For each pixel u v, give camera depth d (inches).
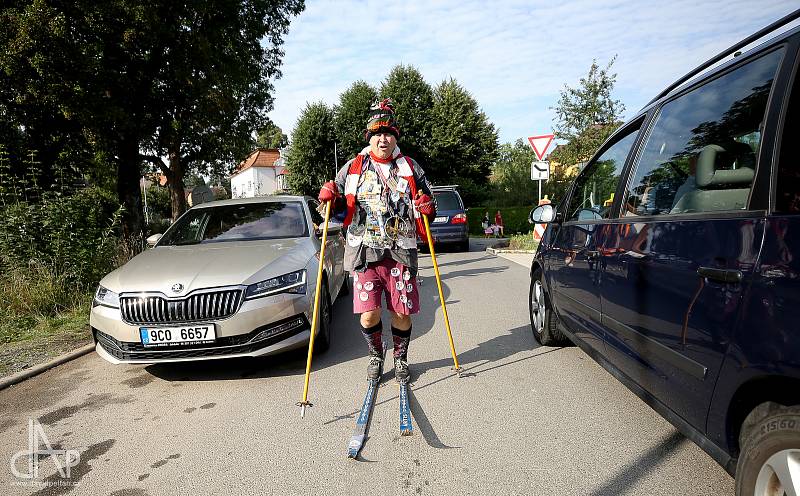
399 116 1325.0
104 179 781.3
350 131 1558.8
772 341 60.4
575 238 140.3
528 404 125.3
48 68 454.3
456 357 149.7
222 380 151.7
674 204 93.3
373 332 140.9
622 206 115.3
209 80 641.0
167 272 151.2
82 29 481.7
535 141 447.8
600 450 102.0
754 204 69.5
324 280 171.6
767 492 61.5
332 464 100.7
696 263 78.2
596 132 572.4
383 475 96.0
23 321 225.6
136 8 499.5
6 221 266.7
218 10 650.2
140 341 141.7
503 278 330.6
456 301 257.3
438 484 92.1
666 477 91.4
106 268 288.0
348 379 147.5
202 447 110.4
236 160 955.3
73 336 207.2
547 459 99.2
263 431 116.8
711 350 73.1
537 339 178.5
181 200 899.4
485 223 840.3
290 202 220.7
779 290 60.4
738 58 85.5
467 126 1309.1
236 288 143.4
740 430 70.1
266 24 805.9
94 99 500.7
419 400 130.1
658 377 90.7
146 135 633.0
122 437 117.4
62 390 150.3
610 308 111.9
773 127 69.6
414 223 134.1
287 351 165.9
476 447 105.1
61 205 286.8
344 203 131.6
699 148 89.7
